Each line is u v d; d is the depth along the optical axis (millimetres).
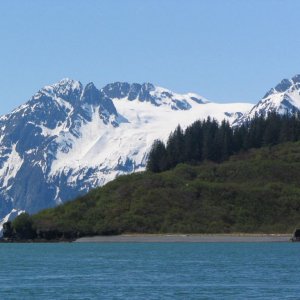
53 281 181750
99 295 156500
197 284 173875
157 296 154875
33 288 168000
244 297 153125
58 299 151750
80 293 159500
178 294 157750
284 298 151625
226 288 166625
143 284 174375
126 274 198000
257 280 181500
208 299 151000
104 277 190375
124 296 155125
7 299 152250
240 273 199125
